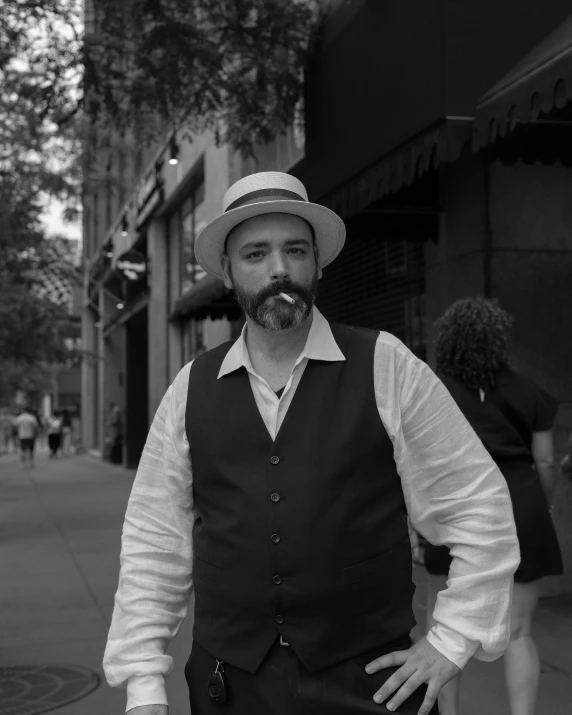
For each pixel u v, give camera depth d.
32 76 8.81
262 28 8.02
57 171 11.41
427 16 5.60
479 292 6.19
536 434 3.44
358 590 1.81
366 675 1.81
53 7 7.77
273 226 1.93
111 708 4.21
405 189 6.70
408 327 7.57
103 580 7.36
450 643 1.77
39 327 10.98
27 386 15.44
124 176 20.27
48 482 18.64
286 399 1.89
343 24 7.14
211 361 2.01
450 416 1.89
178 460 1.99
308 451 1.83
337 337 1.95
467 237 6.35
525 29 5.50
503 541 1.83
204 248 2.07
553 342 6.21
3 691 4.46
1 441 40.41
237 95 8.51
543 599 5.99
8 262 11.19
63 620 5.95
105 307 28.91
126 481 18.34
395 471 1.89
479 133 5.14
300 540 1.80
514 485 3.33
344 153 6.95
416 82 5.73
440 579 3.38
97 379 34.44
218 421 1.92
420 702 1.79
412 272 7.50
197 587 1.95
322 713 1.79
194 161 15.03
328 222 1.98
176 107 8.89
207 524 1.92
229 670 1.87
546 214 6.27
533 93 4.55
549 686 4.23
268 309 1.88
